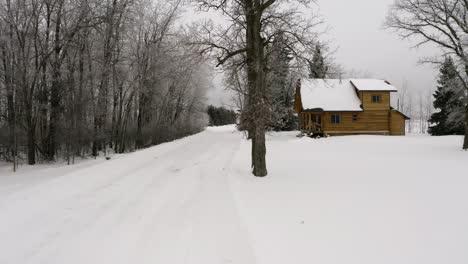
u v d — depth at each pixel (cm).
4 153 2267
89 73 2353
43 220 760
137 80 2866
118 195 988
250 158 1688
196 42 1270
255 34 1191
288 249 545
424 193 910
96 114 2400
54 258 566
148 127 3497
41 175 1486
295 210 762
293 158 1755
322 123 3738
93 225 725
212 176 1252
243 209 780
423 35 2288
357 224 654
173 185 1125
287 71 1314
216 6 1259
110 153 2669
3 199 943
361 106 3759
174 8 2977
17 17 1938
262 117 1209
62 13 2122
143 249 596
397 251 520
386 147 2397
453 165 1464
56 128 2161
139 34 2827
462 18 2195
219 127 8512
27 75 2033
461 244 539
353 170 1335
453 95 3866
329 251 529
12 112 2041
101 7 2258
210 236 646
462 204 785
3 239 650
